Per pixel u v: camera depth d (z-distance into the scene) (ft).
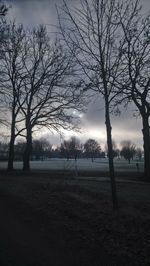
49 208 40.81
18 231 29.63
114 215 36.09
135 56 45.44
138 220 33.78
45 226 31.76
